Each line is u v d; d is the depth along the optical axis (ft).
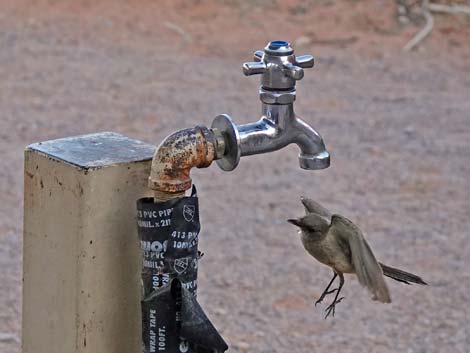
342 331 32.96
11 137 52.49
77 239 15.29
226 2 81.46
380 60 71.51
